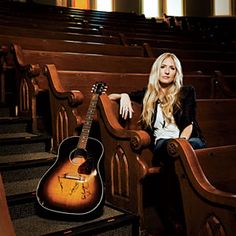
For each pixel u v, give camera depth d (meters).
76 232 2.09
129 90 3.29
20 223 2.24
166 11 11.76
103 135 2.62
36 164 2.76
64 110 2.92
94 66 3.75
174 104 2.53
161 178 2.58
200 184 1.84
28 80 3.37
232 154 2.11
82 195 2.26
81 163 2.38
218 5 11.44
